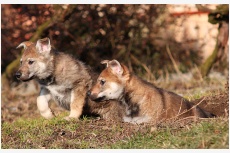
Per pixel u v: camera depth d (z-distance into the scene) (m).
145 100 14.30
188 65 26.34
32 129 14.49
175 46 26.72
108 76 14.35
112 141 13.10
